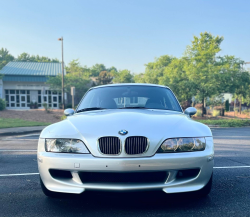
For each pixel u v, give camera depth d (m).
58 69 44.09
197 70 22.17
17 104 41.03
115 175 2.87
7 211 3.01
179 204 3.16
